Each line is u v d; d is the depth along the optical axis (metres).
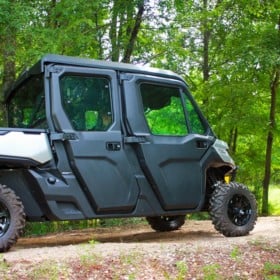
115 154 7.01
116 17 13.45
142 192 7.23
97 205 6.85
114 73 7.20
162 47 14.91
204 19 16.41
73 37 10.94
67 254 5.89
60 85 6.77
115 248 6.29
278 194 20.05
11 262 5.42
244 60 15.09
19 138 6.43
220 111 16.52
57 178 6.66
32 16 9.94
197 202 7.78
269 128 16.69
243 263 5.76
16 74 11.92
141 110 7.28
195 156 7.75
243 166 17.80
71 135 6.71
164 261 5.70
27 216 6.71
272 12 16.33
